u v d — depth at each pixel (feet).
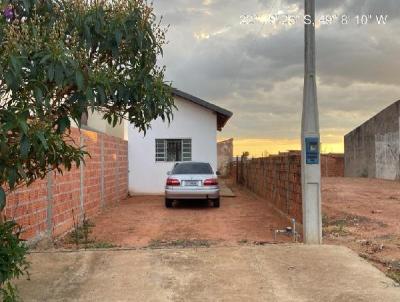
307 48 28.14
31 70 12.94
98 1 15.47
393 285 20.24
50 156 14.34
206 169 54.29
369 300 18.38
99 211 48.14
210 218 44.88
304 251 25.81
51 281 21.07
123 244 31.71
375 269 22.59
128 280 21.24
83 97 14.20
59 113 14.64
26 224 27.35
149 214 47.88
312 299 18.60
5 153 12.53
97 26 15.14
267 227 38.96
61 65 12.89
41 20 14.90
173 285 20.51
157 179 69.77
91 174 44.45
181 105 69.77
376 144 120.98
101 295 19.31
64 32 14.82
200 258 24.66
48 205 31.37
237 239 33.45
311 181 28.43
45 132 13.07
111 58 16.06
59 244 31.45
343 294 19.08
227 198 64.90
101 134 49.52
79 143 39.32
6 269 14.64
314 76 28.32
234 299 18.72
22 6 14.61
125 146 66.74
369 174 127.34
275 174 49.34
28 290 19.81
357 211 47.34
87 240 33.19
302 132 28.58
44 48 13.19
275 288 19.95
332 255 24.97
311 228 28.48
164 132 69.77
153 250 26.58
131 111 16.66
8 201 24.82
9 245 15.06
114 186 57.52
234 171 107.96
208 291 19.70
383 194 67.56
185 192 52.16
